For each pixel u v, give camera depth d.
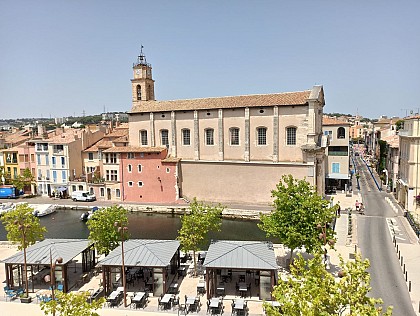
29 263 28.44
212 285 27.33
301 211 29.45
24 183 76.31
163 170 68.31
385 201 61.97
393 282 29.48
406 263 33.44
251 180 63.84
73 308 19.45
